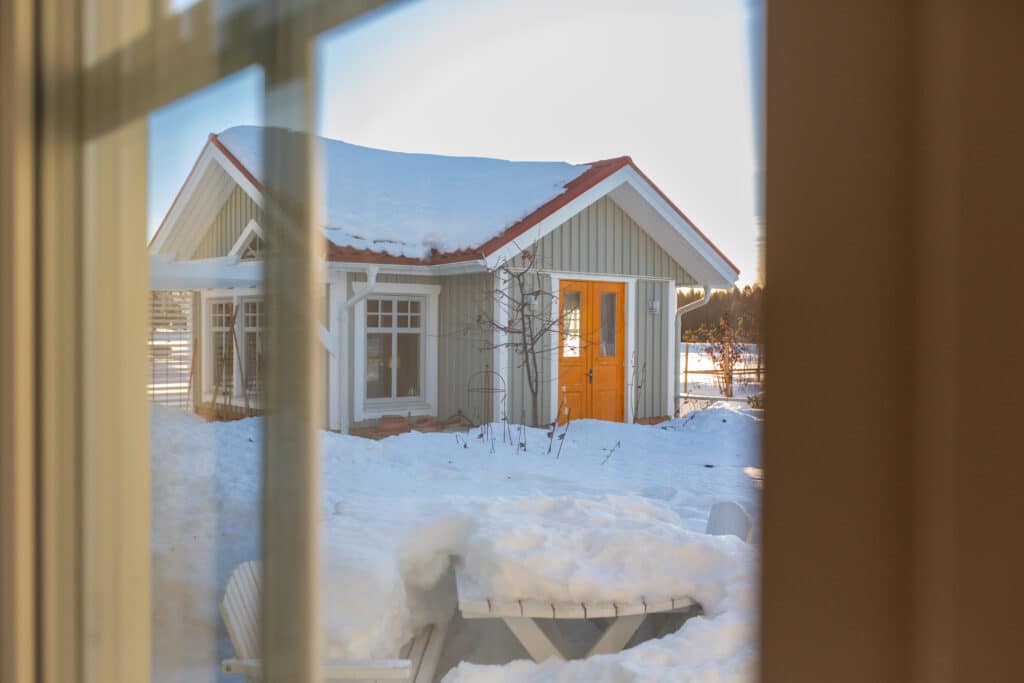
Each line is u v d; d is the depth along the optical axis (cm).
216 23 148
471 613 270
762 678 44
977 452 36
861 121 40
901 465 39
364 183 870
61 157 188
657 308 905
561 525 325
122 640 178
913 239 39
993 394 36
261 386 142
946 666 37
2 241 187
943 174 37
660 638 253
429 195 876
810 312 42
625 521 331
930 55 38
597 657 246
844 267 41
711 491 462
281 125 136
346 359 791
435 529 318
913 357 38
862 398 40
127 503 179
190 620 153
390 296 846
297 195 135
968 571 36
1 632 194
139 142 175
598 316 902
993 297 36
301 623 136
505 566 283
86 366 194
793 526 43
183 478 157
